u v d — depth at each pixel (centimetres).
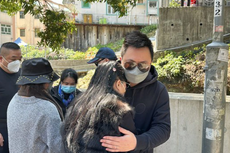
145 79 145
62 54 1644
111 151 111
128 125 119
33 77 163
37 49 1811
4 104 238
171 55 849
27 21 2445
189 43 937
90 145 112
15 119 154
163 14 948
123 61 142
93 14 2233
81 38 2189
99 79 128
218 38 228
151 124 146
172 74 752
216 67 226
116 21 2227
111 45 2005
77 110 126
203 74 693
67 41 2184
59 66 1267
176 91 736
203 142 239
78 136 117
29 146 151
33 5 494
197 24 923
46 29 511
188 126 276
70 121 128
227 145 262
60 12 523
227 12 912
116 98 119
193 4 951
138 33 141
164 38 956
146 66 138
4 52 240
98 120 113
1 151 235
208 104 231
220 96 227
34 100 158
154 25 1989
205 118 235
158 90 148
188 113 275
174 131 282
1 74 244
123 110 116
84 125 116
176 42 945
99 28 2177
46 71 170
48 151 152
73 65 1297
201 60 755
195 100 271
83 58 1545
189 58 797
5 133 238
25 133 151
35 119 152
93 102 119
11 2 535
